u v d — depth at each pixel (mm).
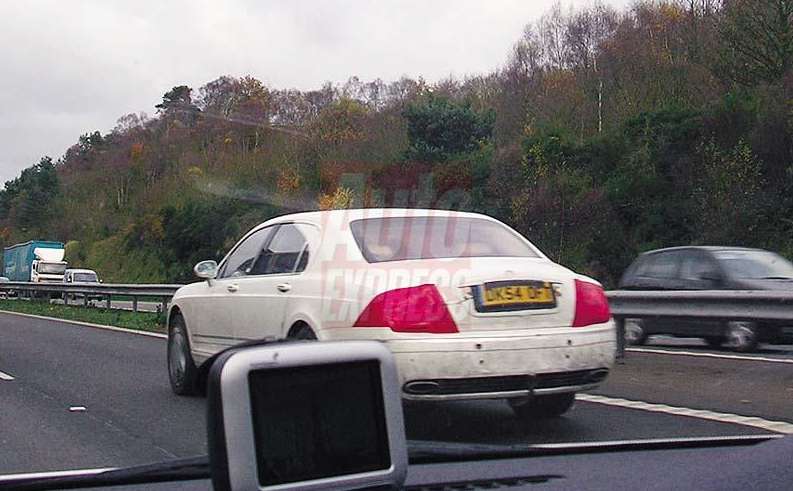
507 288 5703
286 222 7121
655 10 45469
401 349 5445
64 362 11172
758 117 33000
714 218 31422
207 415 1987
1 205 75812
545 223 34469
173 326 8531
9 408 7766
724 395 8031
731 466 2393
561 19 48969
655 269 13633
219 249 31922
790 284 12406
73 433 6695
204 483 3283
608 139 37531
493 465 3332
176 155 36469
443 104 35812
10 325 18312
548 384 5684
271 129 31625
